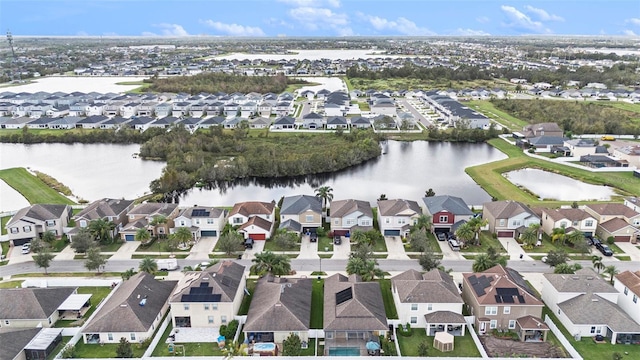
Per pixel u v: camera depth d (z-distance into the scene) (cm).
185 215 9881
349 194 12862
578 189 13250
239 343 6538
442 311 6800
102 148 17762
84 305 7400
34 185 13300
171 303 6794
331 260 8888
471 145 18362
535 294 7356
